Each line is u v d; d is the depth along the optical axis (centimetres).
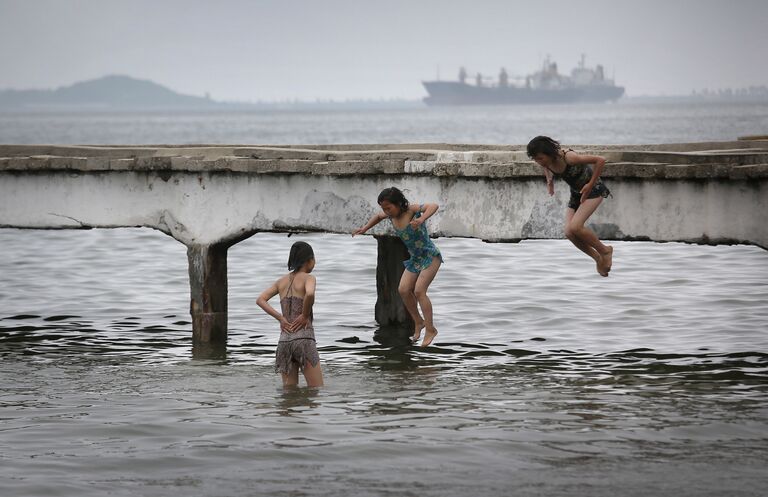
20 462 1416
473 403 1731
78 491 1305
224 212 2273
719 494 1273
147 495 1290
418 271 2128
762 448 1459
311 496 1282
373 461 1409
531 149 1848
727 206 1884
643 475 1344
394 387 1862
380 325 2562
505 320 2606
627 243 4144
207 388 1861
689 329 2462
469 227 2059
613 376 1969
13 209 2470
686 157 2002
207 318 2353
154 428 1576
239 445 1482
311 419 1623
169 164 2288
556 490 1291
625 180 1941
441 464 1395
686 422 1597
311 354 1842
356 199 2145
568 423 1597
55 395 1816
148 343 2355
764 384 1884
